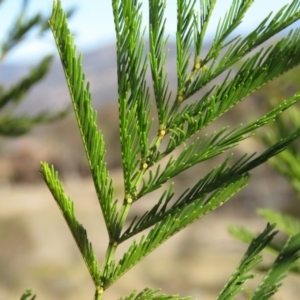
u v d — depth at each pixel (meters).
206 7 0.14
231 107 0.13
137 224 0.14
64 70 0.13
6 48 0.46
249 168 0.14
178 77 0.14
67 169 5.38
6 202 4.20
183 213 0.14
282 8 0.13
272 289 0.14
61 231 3.18
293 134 0.14
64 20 0.13
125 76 0.14
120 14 0.13
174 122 0.14
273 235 0.15
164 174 0.14
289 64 0.13
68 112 0.50
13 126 0.47
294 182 0.26
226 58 0.14
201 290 2.05
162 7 0.14
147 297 0.14
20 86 0.46
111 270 0.14
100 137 0.14
